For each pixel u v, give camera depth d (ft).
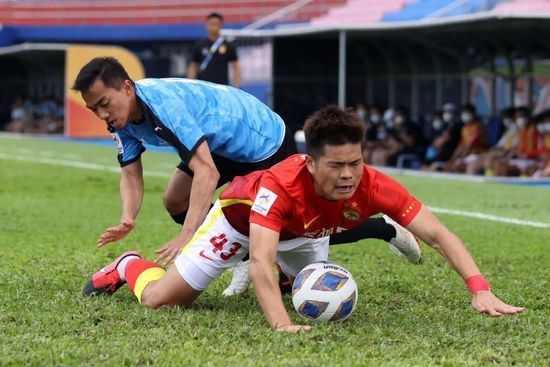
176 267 31.12
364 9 146.82
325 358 24.49
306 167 27.78
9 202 72.84
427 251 47.88
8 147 156.46
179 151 31.86
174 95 32.19
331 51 131.23
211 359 24.52
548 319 30.94
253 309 32.22
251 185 29.50
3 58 213.46
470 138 106.11
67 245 49.44
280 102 131.03
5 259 43.80
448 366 23.99
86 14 246.27
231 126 34.01
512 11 103.24
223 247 30.48
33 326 28.50
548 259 46.39
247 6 227.40
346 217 28.53
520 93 110.22
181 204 37.04
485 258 46.60
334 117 26.22
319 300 29.25
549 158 100.58
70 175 101.14
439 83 122.72
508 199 78.79
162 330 27.86
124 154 34.91
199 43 89.76
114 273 33.91
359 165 26.63
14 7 250.16
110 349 25.38
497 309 26.81
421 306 33.42
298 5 168.96
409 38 118.52
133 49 240.94
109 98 31.17
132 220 32.65
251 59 134.31
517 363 24.59
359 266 43.27
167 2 236.22
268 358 24.56
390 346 26.22
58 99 208.33
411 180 98.17
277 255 32.04
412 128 116.88
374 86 132.57
